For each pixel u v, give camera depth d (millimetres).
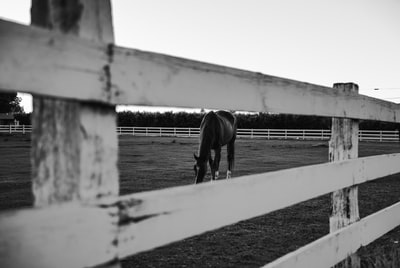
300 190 1766
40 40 814
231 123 8195
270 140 28281
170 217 1133
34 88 803
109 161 997
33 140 961
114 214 980
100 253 946
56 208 856
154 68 1080
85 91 906
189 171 9852
